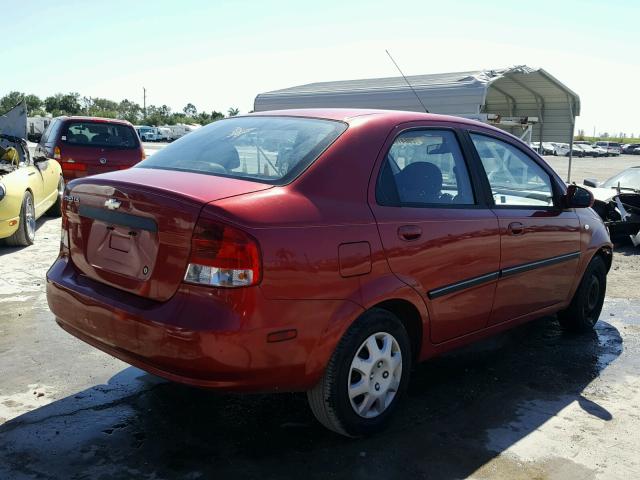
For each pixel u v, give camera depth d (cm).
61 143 1048
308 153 331
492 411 384
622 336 544
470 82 1227
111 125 1094
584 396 413
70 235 353
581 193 477
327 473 306
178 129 6384
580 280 518
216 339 274
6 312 532
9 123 902
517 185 447
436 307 364
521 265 430
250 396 389
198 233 281
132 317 295
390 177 350
